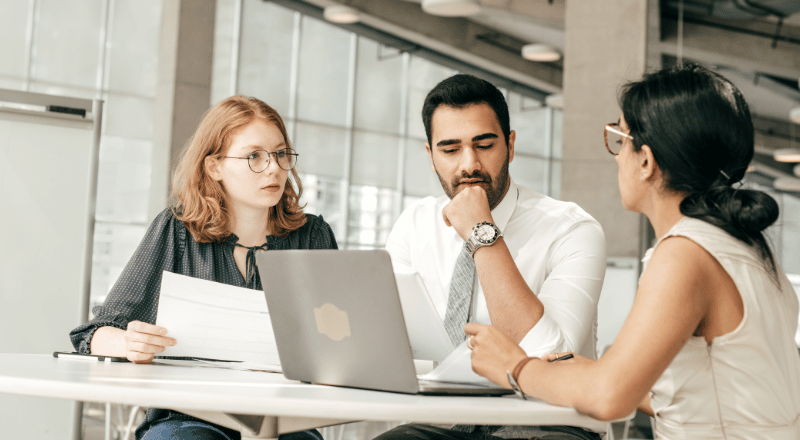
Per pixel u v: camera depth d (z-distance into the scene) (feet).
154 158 27.12
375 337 3.72
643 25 19.04
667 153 3.93
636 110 4.07
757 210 3.73
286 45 40.27
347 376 3.94
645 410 4.51
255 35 39.32
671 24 19.65
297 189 6.63
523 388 3.70
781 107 22.00
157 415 5.37
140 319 5.67
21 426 6.99
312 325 4.00
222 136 5.96
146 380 3.69
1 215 7.26
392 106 43.80
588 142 19.38
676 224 3.88
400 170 43.98
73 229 7.49
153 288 5.79
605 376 3.40
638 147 4.09
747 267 3.72
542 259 5.63
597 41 19.49
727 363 3.72
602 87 19.34
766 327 3.73
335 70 41.93
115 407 18.81
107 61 34.96
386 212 43.47
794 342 3.93
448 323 5.35
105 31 34.91
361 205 42.65
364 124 42.86
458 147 5.51
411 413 3.07
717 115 3.85
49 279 7.38
